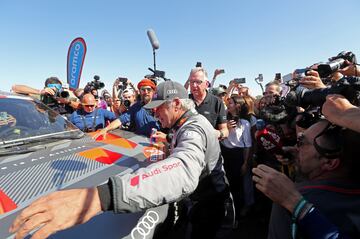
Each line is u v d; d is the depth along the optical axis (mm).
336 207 963
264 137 1811
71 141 2109
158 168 1020
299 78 1894
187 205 1890
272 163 2268
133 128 3844
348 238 861
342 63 1727
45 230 789
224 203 1978
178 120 1787
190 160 1144
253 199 3811
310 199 1020
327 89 1242
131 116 3824
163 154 2094
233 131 3723
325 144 1053
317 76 1512
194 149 1232
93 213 860
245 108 3801
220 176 1915
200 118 1665
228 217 2043
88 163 1650
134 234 1194
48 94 4004
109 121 4375
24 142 1858
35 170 1458
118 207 875
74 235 1045
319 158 1120
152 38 4113
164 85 1841
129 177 949
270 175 1037
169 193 980
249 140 3717
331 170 1105
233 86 5215
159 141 2459
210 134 1660
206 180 1816
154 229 1313
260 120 2047
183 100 1815
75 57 5324
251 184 3793
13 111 2092
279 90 3371
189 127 1519
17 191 1214
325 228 883
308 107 1458
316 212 920
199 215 1939
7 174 1379
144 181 945
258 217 3795
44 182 1326
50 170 1477
